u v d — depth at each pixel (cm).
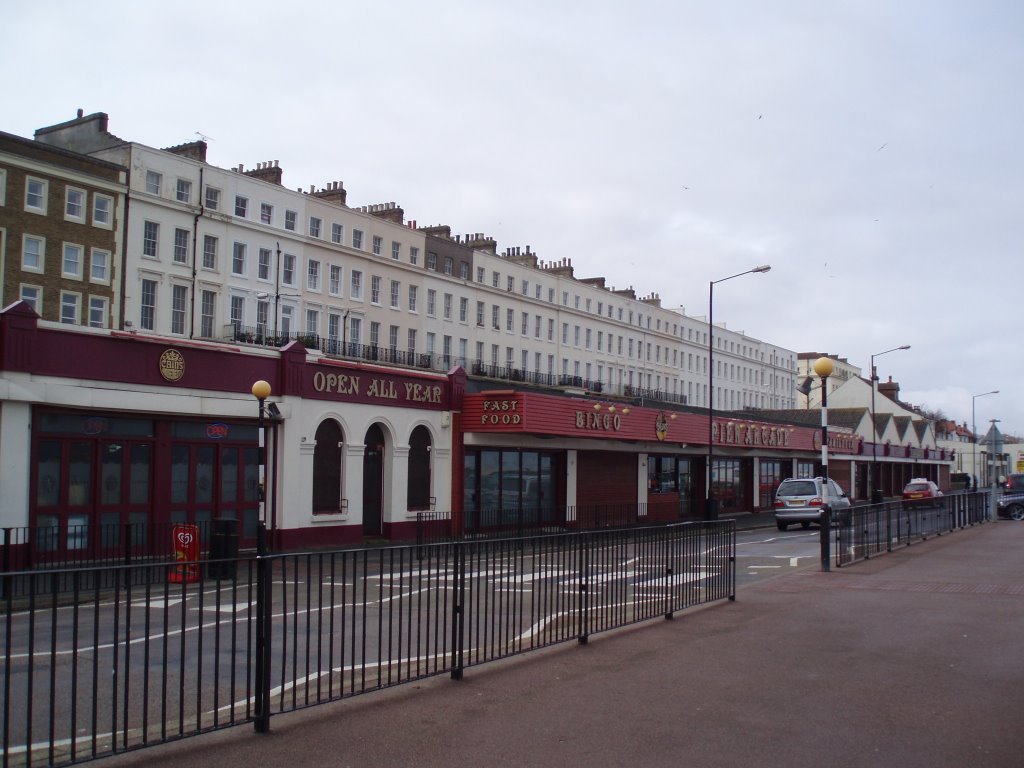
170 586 812
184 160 4809
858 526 2055
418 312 6378
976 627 1148
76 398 1914
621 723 703
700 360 9806
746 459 5147
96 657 584
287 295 5378
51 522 1912
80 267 4334
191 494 2205
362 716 717
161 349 2100
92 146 4716
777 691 807
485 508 3222
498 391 3019
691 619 1206
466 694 789
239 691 838
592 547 1088
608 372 8375
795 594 1473
